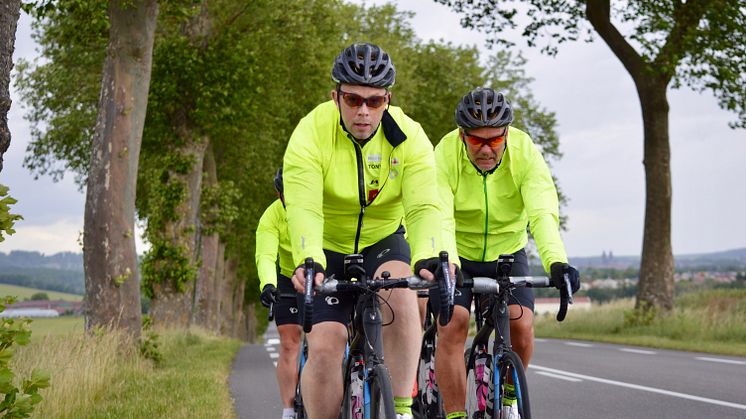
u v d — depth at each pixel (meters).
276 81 26.12
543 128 34.88
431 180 4.11
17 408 3.65
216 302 35.47
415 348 4.11
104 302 12.69
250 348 20.97
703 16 18.86
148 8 13.45
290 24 24.78
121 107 13.21
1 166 4.04
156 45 22.06
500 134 4.71
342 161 4.09
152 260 22.83
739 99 19.08
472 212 5.11
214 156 30.95
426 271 3.76
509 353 4.38
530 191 4.86
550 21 20.62
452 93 35.72
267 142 28.25
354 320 4.16
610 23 20.17
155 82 21.95
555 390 8.57
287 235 5.71
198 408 6.97
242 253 42.75
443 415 5.57
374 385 3.69
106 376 9.01
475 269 5.27
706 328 17.52
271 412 7.59
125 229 13.00
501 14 20.86
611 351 14.22
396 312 4.11
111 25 13.47
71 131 26.33
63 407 6.62
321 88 28.52
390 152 4.10
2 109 3.99
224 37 22.94
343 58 3.87
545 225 4.65
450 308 3.70
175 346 16.61
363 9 33.50
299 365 5.88
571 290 4.36
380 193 4.18
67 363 7.77
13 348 3.66
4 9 3.94
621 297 26.23
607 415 6.80
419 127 4.22
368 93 3.85
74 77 24.75
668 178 19.80
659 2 18.83
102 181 13.02
